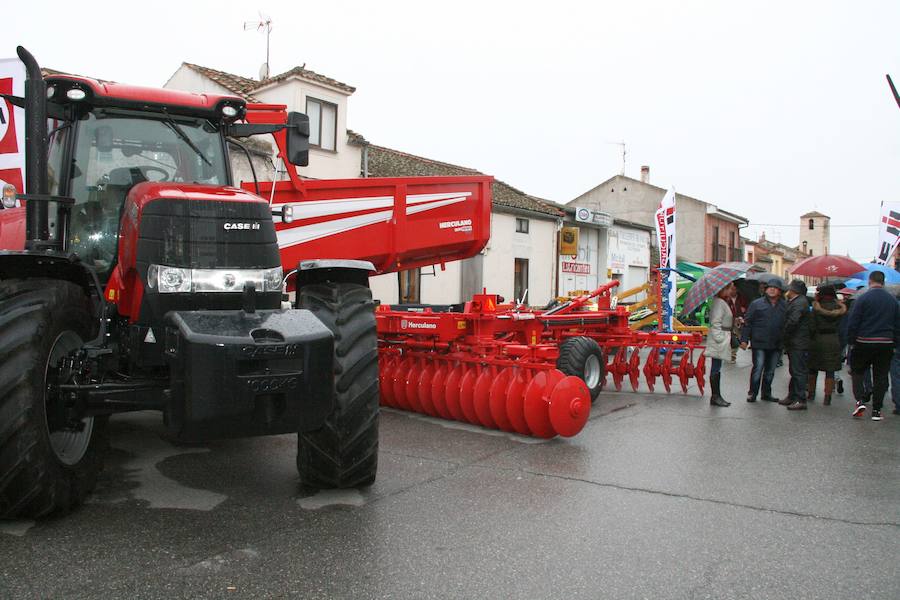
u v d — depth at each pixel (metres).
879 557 3.57
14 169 7.08
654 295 13.66
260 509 4.13
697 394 9.38
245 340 3.40
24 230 5.30
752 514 4.23
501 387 6.32
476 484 4.76
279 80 16.39
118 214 4.61
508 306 8.68
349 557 3.43
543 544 3.66
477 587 3.13
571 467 5.27
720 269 8.53
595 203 40.03
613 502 4.42
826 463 5.59
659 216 13.50
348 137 17.66
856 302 7.78
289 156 5.37
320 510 4.13
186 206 3.89
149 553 3.42
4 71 7.05
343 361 4.26
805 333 8.33
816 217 72.44
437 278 19.95
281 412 3.51
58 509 3.79
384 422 6.84
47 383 3.73
